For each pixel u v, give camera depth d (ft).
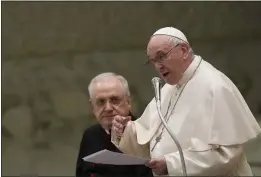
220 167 33.58
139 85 107.55
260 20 107.14
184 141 35.76
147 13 107.55
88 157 33.30
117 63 109.50
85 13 107.86
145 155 40.42
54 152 99.35
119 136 40.70
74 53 110.32
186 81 37.27
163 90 41.01
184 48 36.42
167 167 33.53
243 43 107.24
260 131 35.86
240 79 104.99
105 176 42.65
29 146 103.81
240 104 35.53
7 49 107.86
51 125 108.47
